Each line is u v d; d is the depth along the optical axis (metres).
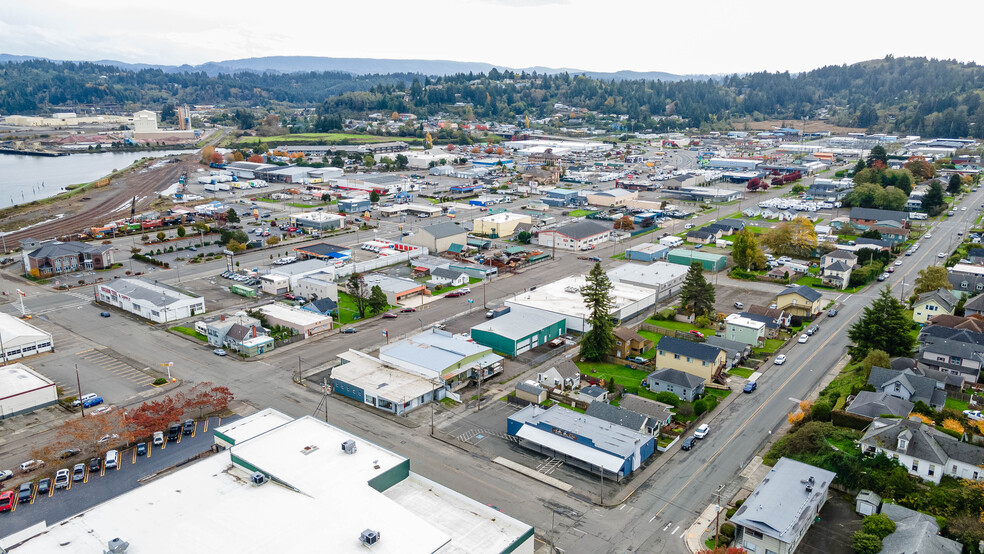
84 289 130.75
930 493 60.09
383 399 81.75
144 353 99.12
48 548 48.31
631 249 156.50
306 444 62.56
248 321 104.81
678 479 67.00
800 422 76.25
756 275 140.62
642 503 62.97
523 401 83.94
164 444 73.38
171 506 53.34
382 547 48.25
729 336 103.56
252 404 82.94
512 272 145.75
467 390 88.31
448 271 135.12
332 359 97.44
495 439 75.31
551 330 105.69
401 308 120.62
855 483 62.97
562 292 122.62
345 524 50.81
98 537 49.56
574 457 68.31
